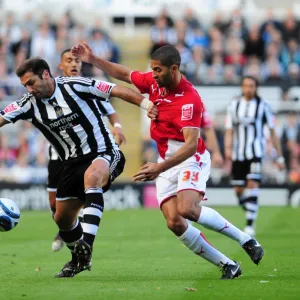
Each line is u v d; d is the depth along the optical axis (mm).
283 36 50844
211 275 16922
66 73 22109
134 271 17797
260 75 49281
